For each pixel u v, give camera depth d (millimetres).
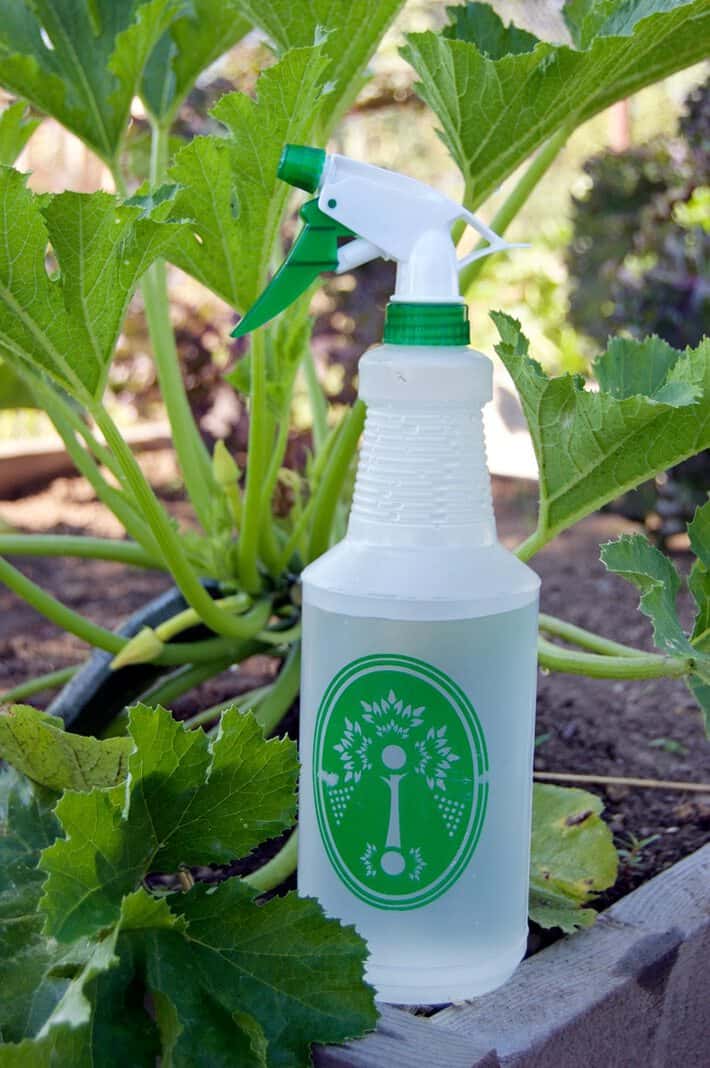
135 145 2191
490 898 989
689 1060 1172
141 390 4371
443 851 968
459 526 959
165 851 939
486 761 966
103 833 886
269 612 1488
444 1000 995
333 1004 912
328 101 1327
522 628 979
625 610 2439
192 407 3912
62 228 988
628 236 3543
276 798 943
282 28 1264
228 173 1129
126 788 886
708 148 3344
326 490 1479
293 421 3523
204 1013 883
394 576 943
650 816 1505
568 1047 983
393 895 974
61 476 3664
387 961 980
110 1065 864
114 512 1503
